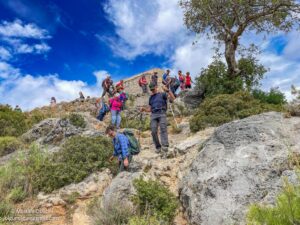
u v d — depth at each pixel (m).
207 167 7.21
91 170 8.98
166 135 10.02
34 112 21.70
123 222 6.53
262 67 20.69
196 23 21.69
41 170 9.00
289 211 3.74
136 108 19.72
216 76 19.84
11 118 16.39
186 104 18.92
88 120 14.72
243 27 20.06
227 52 20.38
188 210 6.77
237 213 5.83
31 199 8.16
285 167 6.36
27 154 10.70
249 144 7.25
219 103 13.05
